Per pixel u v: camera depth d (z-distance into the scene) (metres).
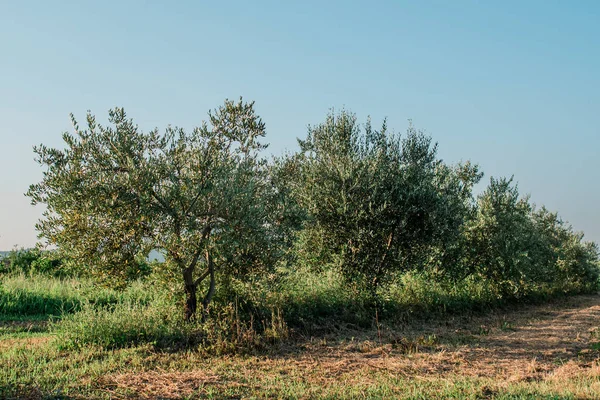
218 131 12.02
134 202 10.60
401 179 16.41
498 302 20.97
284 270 12.80
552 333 14.12
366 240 15.70
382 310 15.27
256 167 12.35
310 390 7.82
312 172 16.59
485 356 10.84
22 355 9.53
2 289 15.86
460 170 22.33
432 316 16.27
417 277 18.52
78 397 7.12
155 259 11.77
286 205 12.67
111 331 10.41
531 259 22.62
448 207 16.97
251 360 9.74
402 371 9.33
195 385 7.94
